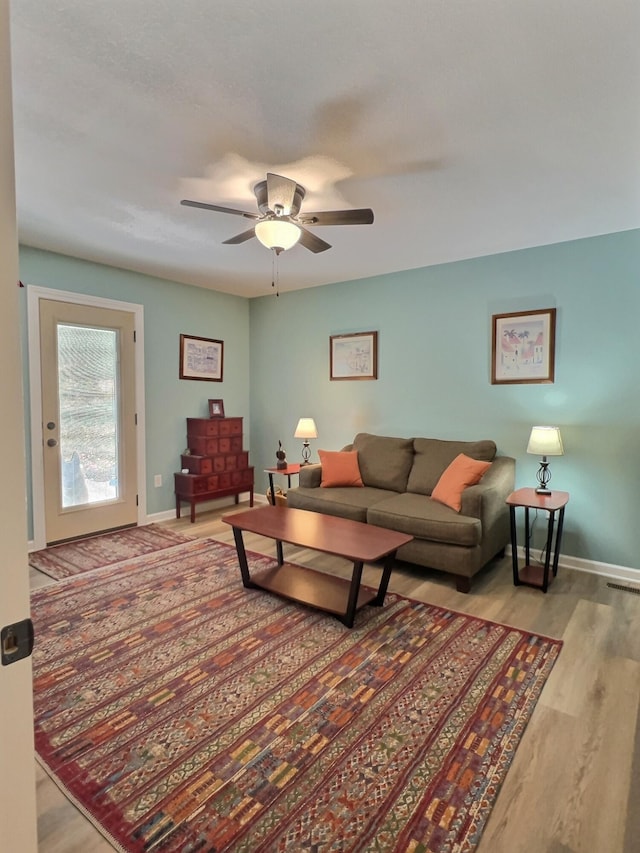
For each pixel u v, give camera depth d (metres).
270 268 4.15
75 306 3.84
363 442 4.32
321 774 1.55
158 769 1.57
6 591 0.61
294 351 5.08
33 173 2.33
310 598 2.71
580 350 3.36
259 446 5.50
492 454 3.64
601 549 3.32
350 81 1.65
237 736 1.72
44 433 3.69
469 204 2.72
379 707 1.88
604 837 1.33
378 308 4.39
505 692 1.97
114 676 2.07
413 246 3.51
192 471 4.66
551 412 3.50
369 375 4.48
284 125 1.92
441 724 1.78
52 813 1.41
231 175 2.36
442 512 3.19
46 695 1.94
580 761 1.60
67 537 3.88
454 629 2.49
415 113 1.84
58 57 1.53
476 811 1.41
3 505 0.61
